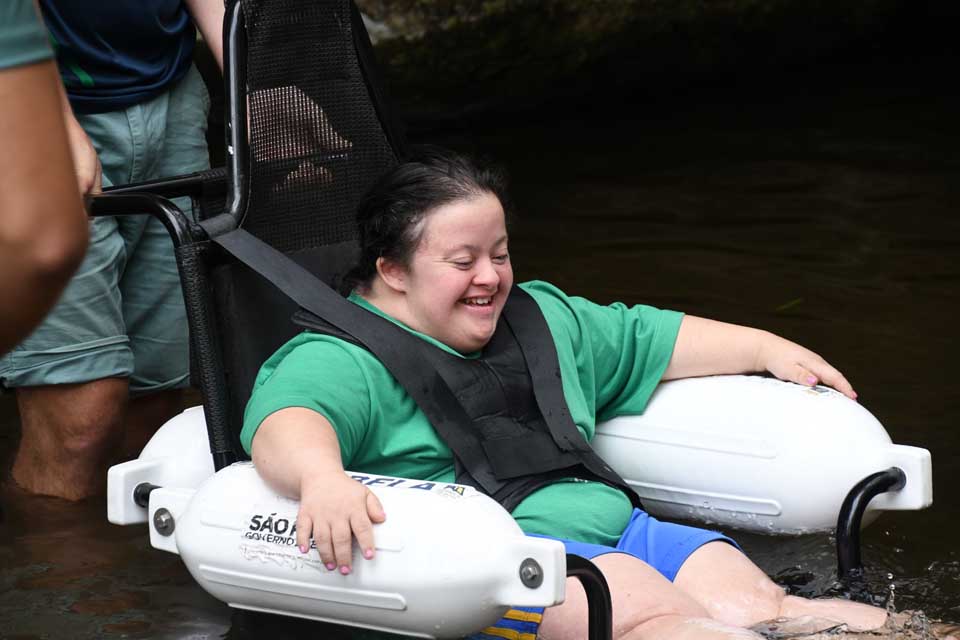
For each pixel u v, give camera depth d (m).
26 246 2.86
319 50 7.34
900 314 11.33
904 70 22.69
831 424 6.70
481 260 6.35
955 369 9.95
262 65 7.12
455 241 6.29
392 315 6.53
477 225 6.30
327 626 6.10
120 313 7.99
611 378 7.21
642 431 7.12
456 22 18.16
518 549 5.02
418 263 6.35
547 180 16.47
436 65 18.38
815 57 22.62
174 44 8.12
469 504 5.27
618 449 7.18
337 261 7.33
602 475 6.54
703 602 5.97
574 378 6.84
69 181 2.90
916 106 20.28
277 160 7.18
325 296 6.48
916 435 8.66
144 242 8.20
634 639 5.53
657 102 20.91
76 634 6.25
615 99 20.77
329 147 7.38
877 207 15.02
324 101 7.36
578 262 12.91
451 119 19.30
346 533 5.23
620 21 19.58
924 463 6.46
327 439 5.72
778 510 6.71
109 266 7.79
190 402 9.52
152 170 8.15
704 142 18.39
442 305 6.34
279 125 7.20
